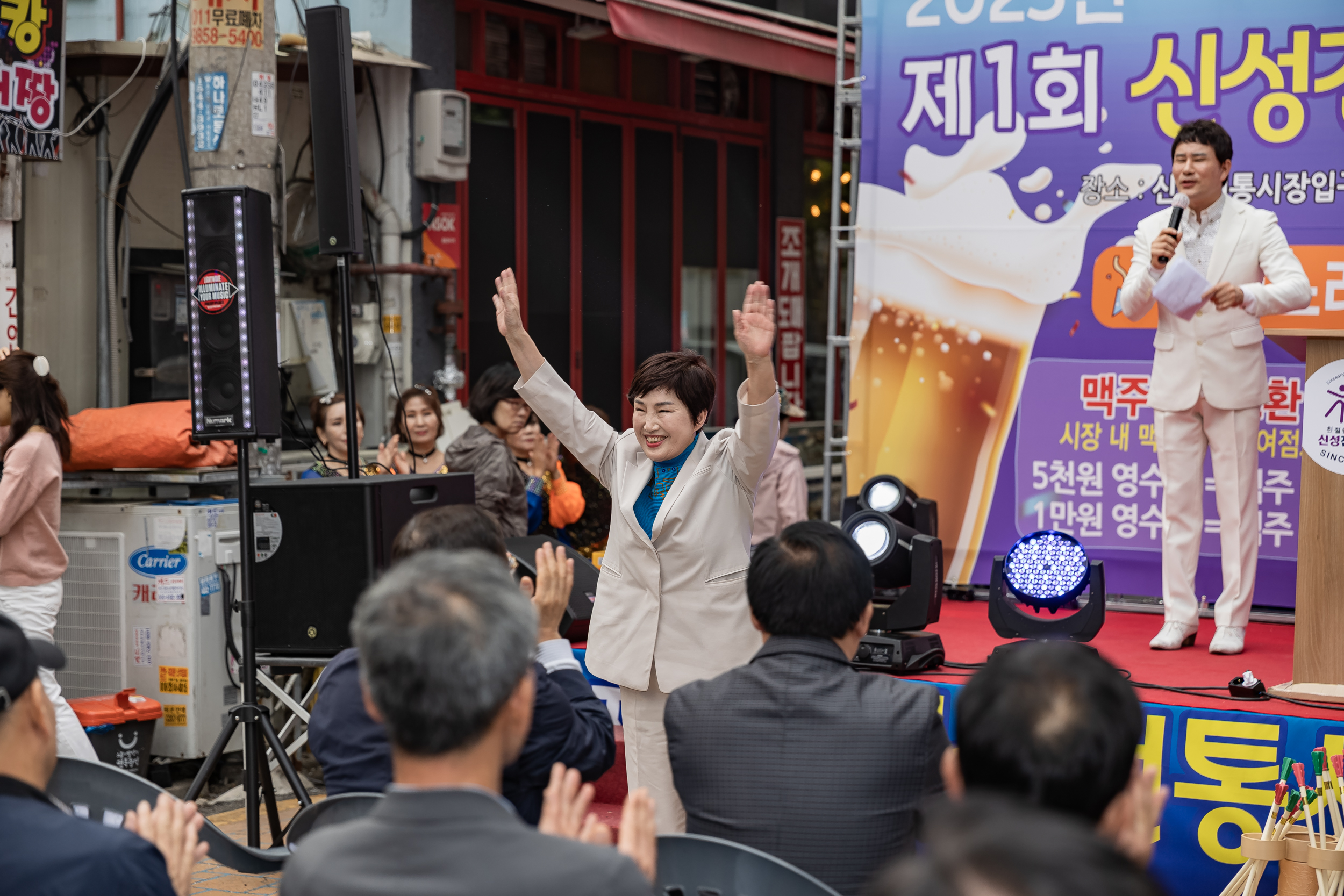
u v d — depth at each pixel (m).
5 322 4.98
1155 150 5.06
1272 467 4.99
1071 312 5.21
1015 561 3.80
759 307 3.03
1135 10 5.05
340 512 3.96
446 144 6.81
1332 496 3.45
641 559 3.16
